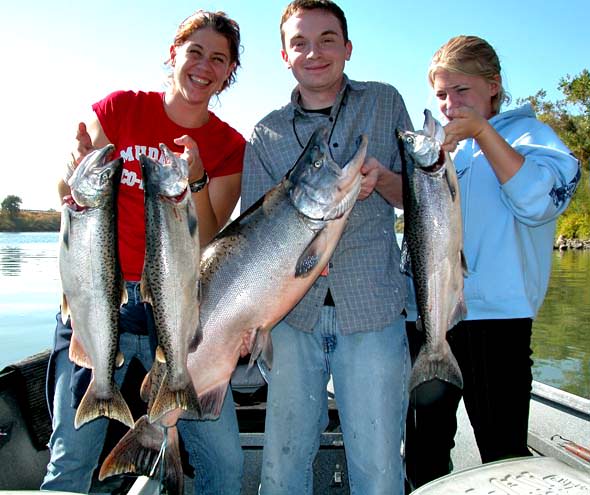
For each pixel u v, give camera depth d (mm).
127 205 3393
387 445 2973
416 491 2049
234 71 3791
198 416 2910
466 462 3932
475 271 3281
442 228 3045
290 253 3031
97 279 2947
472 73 3357
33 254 27438
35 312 13125
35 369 3791
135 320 3332
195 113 3523
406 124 3455
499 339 3191
